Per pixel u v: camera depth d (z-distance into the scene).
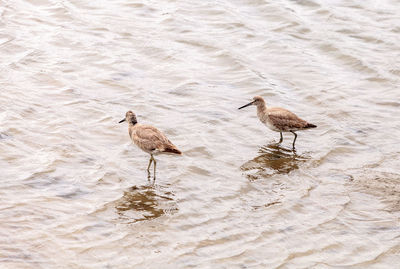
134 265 13.79
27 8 27.11
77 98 20.94
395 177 17.59
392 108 21.72
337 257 14.48
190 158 18.30
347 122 20.70
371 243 14.95
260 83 22.81
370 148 19.23
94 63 23.28
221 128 20.05
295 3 29.69
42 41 24.47
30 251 13.89
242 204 16.31
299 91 22.53
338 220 15.73
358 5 29.86
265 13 28.55
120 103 20.91
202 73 23.30
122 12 27.67
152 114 20.41
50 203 15.68
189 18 27.58
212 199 16.47
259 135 19.94
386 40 26.56
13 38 24.39
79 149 18.22
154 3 28.80
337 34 26.92
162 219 15.49
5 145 17.97
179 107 20.98
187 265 13.91
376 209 16.16
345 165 18.27
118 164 17.75
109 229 14.95
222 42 25.64
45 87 21.41
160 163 18.02
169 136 19.25
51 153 17.84
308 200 16.52
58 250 14.05
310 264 14.20
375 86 23.20
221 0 29.67
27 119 19.44
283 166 18.14
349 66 24.56
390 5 30.02
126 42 25.06
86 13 27.23
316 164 18.30
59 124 19.38
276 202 16.41
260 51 25.23
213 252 14.43
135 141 17.70
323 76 23.66
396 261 14.39
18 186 16.19
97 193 16.34
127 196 16.33
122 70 22.97
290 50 25.39
